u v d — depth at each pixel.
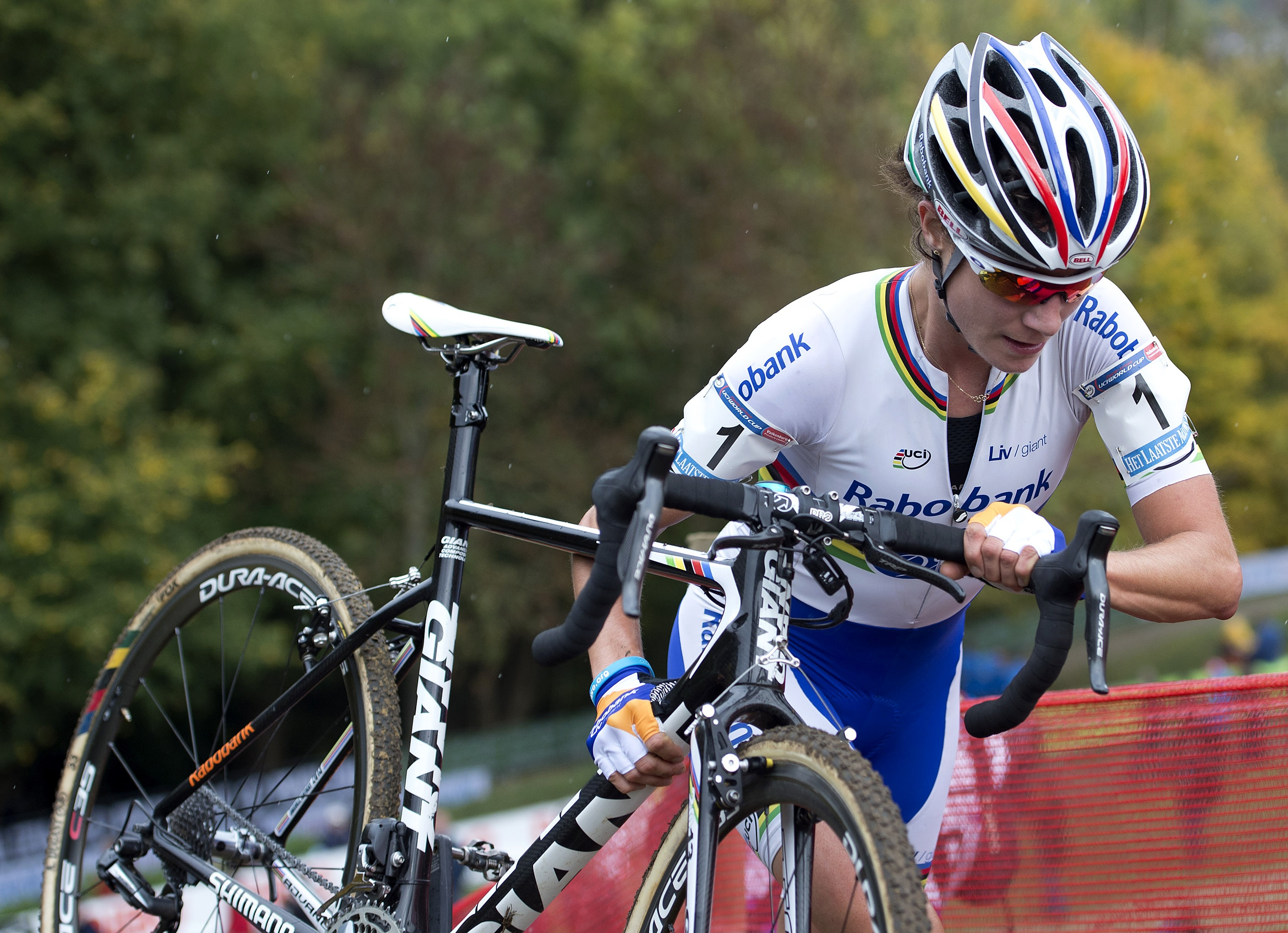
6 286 26.86
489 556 29.55
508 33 35.50
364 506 30.00
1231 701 3.81
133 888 3.68
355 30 34.16
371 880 2.96
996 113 2.42
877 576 3.10
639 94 32.72
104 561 24.75
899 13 32.72
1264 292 42.25
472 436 3.20
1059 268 2.38
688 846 2.52
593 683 2.78
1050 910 4.07
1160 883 3.84
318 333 29.28
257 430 30.38
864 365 2.84
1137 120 40.97
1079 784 4.08
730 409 2.87
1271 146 51.34
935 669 3.36
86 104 27.70
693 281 31.08
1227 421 41.84
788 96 30.44
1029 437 2.92
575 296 31.28
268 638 24.70
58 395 25.34
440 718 3.04
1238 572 2.67
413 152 29.14
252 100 30.50
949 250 2.61
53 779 29.33
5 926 10.02
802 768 2.23
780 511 2.22
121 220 27.78
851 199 29.94
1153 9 56.53
